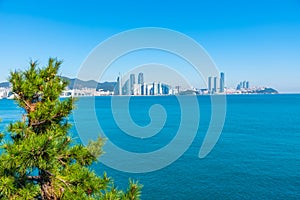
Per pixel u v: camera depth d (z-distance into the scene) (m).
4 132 4.64
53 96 5.12
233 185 27.86
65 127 5.27
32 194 4.41
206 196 25.34
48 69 5.39
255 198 25.12
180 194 25.61
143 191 25.84
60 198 4.65
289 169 33.03
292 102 193.50
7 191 4.15
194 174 30.70
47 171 4.62
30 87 4.94
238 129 66.06
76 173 4.97
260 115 102.12
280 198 25.12
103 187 5.13
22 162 3.99
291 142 49.66
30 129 4.77
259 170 32.72
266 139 52.69
